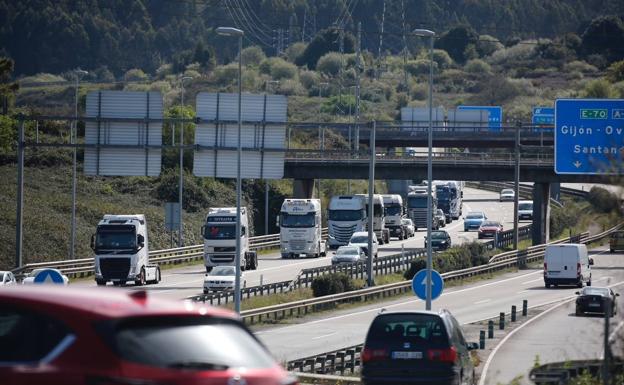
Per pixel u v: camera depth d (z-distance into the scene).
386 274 175.25
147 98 129.38
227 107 129.75
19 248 134.88
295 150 130.75
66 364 21.66
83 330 21.92
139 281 156.12
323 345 100.94
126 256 154.00
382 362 58.06
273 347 99.38
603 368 47.66
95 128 130.62
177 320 22.91
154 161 130.25
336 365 85.00
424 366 57.56
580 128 141.12
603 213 48.72
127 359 21.64
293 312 131.75
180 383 21.72
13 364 22.09
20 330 22.50
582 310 127.56
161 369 21.77
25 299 22.84
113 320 21.97
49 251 189.00
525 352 93.94
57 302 22.69
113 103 129.62
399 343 58.12
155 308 22.89
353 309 139.00
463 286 171.62
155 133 129.88
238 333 23.77
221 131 130.00
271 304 133.88
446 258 179.62
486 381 73.75
